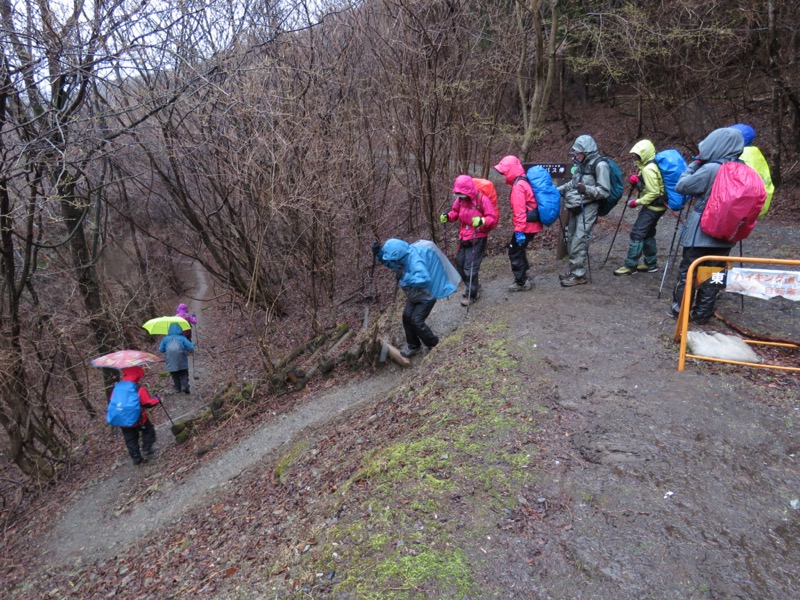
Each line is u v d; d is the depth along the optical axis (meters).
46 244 7.51
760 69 10.45
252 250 10.50
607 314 5.64
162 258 15.29
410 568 2.60
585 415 3.83
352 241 10.34
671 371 4.35
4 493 7.91
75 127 6.16
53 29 5.48
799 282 4.04
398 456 3.61
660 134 14.41
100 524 5.88
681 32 9.70
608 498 2.99
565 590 2.44
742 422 3.60
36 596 4.79
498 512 2.95
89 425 9.59
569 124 18.03
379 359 6.87
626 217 10.29
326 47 9.38
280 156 7.38
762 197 4.39
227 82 7.51
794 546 2.60
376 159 10.35
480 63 9.94
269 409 7.22
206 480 5.92
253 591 2.85
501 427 3.77
